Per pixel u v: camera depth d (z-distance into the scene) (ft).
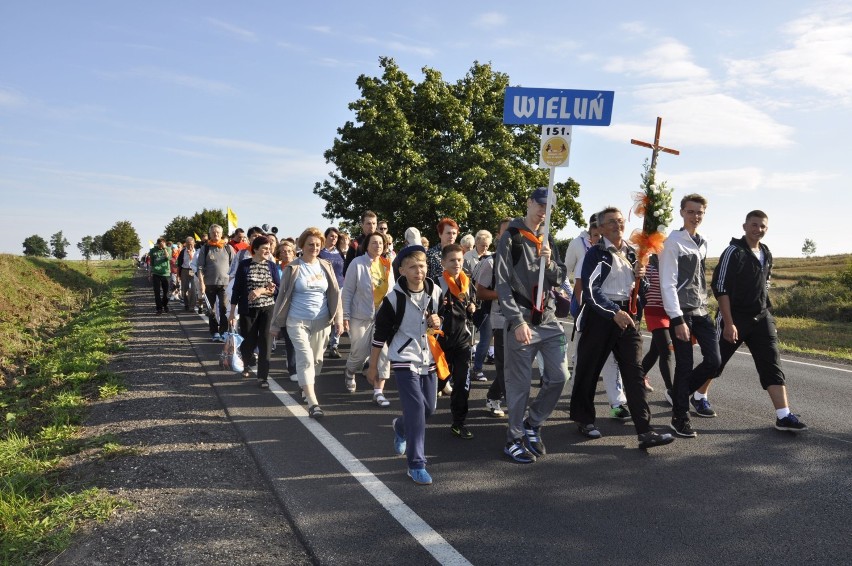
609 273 16.92
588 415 18.26
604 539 11.68
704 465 15.76
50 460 15.76
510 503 13.33
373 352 15.28
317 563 10.69
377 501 13.33
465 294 18.19
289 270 20.85
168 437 17.49
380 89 89.25
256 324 25.82
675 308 17.87
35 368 30.40
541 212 16.38
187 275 53.83
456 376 18.12
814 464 15.80
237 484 14.33
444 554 11.02
